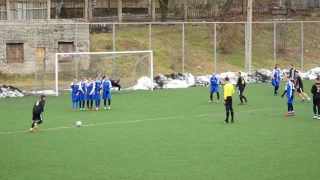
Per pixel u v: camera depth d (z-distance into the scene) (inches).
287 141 1102.4
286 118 1397.6
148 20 2869.1
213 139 1122.7
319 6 3230.8
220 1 2925.7
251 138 1133.1
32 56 2155.5
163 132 1202.6
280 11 3080.7
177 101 1731.1
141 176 843.4
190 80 2138.3
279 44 2689.5
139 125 1296.8
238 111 1525.6
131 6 2967.5
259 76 2263.8
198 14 2903.5
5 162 932.6
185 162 928.9
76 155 982.4
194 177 836.6
